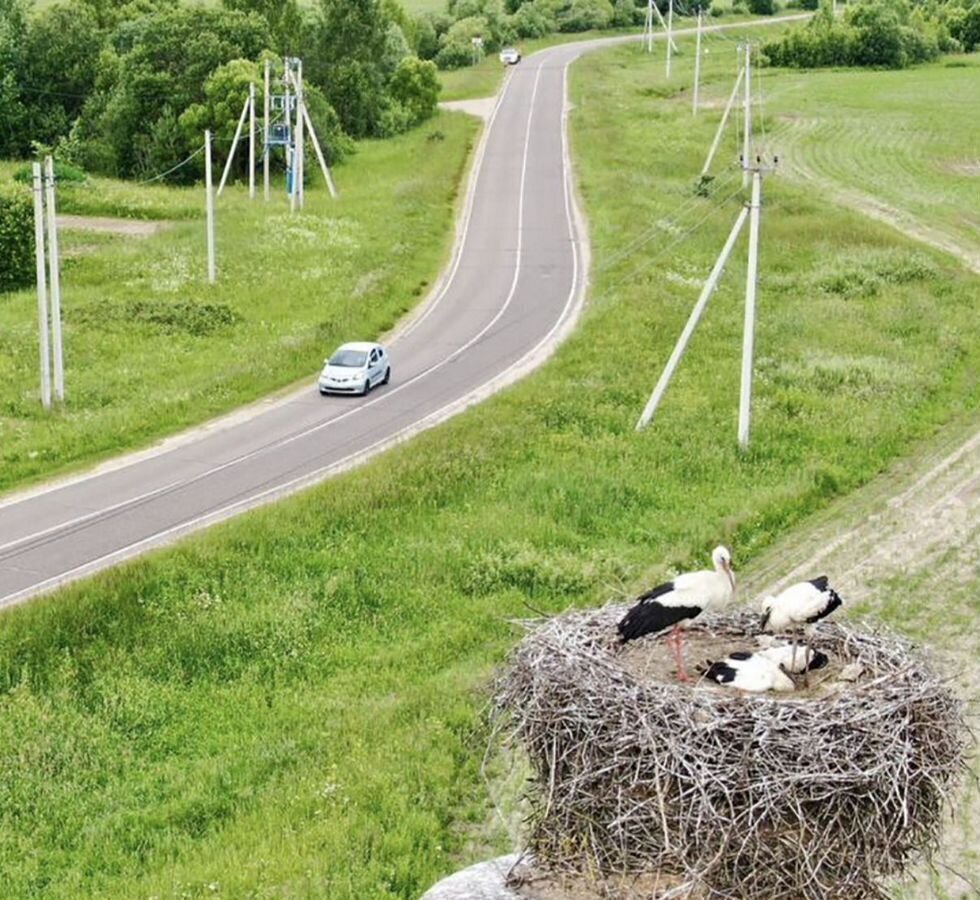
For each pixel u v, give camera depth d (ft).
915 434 111.96
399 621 77.77
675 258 170.09
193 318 147.13
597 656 35.83
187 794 59.82
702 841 33.17
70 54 285.84
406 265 174.81
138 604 75.77
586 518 91.40
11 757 62.80
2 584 82.58
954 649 72.38
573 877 38.24
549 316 153.99
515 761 56.08
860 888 35.09
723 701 33.35
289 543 85.20
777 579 82.38
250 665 72.23
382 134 284.61
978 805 55.42
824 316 147.23
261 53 265.34
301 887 50.24
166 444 113.39
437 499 93.50
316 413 121.60
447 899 40.27
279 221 192.44
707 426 109.70
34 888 53.72
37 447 109.81
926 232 193.26
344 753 62.03
